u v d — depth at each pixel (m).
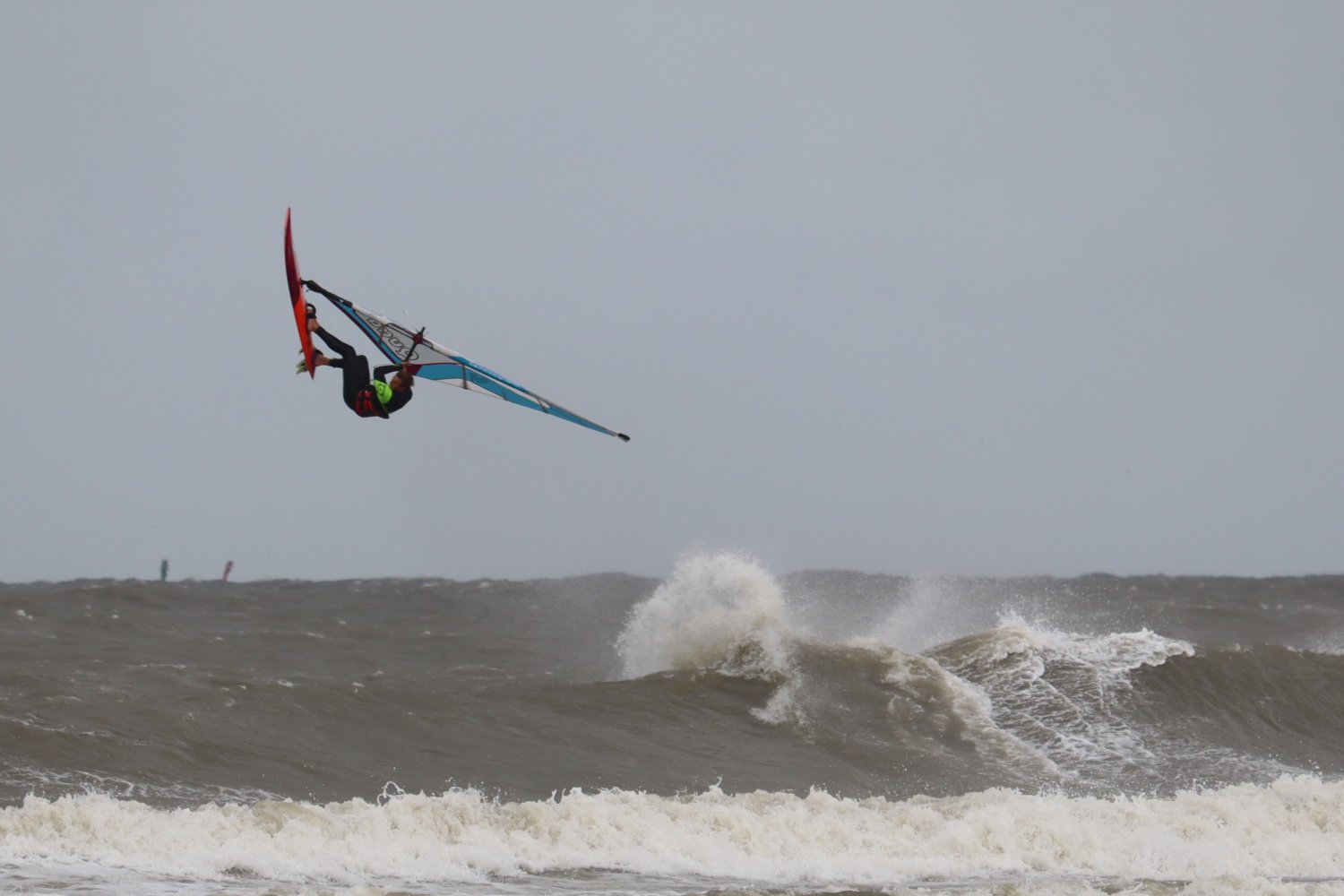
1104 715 85.62
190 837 49.94
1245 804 64.50
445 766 67.94
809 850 54.81
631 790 65.06
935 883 51.59
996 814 59.03
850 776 71.88
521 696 81.88
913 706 83.88
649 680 86.94
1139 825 60.56
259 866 47.59
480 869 50.12
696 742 76.31
